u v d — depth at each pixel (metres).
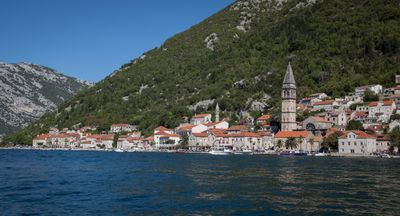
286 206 68.62
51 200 76.38
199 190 85.69
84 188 91.25
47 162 183.75
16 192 86.19
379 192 81.31
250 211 65.31
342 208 66.88
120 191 86.12
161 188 89.50
